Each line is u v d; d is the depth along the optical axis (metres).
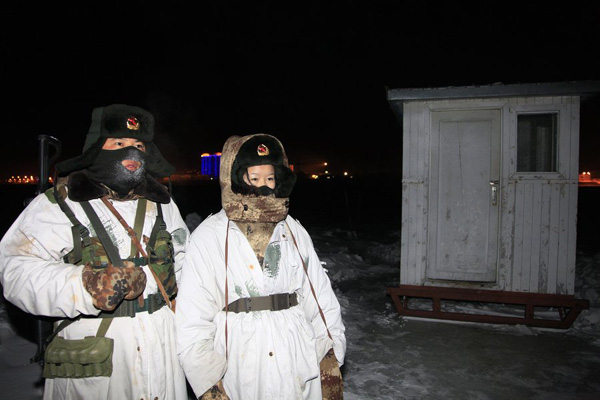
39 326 2.79
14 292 1.56
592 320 4.61
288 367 1.62
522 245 4.59
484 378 3.46
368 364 3.72
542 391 3.25
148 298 1.74
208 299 1.65
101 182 1.75
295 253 1.81
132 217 1.81
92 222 1.69
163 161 1.99
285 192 1.78
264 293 1.68
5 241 1.65
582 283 6.17
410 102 4.88
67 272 1.55
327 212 19.44
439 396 3.18
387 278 7.03
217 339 1.66
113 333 1.66
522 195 4.59
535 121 4.64
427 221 4.86
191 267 1.65
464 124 4.74
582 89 4.23
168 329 1.78
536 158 4.65
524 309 5.04
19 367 3.31
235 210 1.66
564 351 3.97
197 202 22.14
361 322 4.82
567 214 4.47
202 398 1.56
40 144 2.61
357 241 10.31
